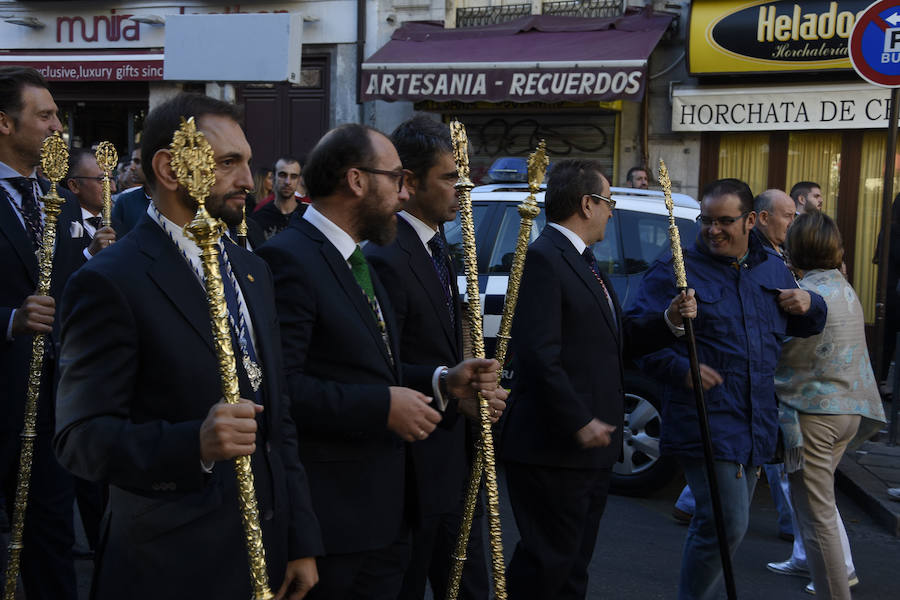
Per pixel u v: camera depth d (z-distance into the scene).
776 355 3.44
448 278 2.99
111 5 12.99
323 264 2.40
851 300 3.73
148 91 12.87
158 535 1.84
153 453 1.73
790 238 3.88
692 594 3.36
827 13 9.37
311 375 2.39
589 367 3.18
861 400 3.66
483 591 3.20
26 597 3.33
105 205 3.64
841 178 9.83
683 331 3.32
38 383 2.96
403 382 2.67
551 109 10.73
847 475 5.69
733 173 10.27
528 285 3.14
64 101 13.34
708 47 9.90
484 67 10.12
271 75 6.27
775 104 9.72
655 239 5.58
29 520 3.22
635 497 5.59
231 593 1.89
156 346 1.85
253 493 1.73
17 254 3.21
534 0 11.19
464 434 3.00
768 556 4.64
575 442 3.09
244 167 2.01
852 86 9.40
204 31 6.41
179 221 1.97
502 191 6.19
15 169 3.29
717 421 3.31
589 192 3.23
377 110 11.73
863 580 4.35
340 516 2.36
